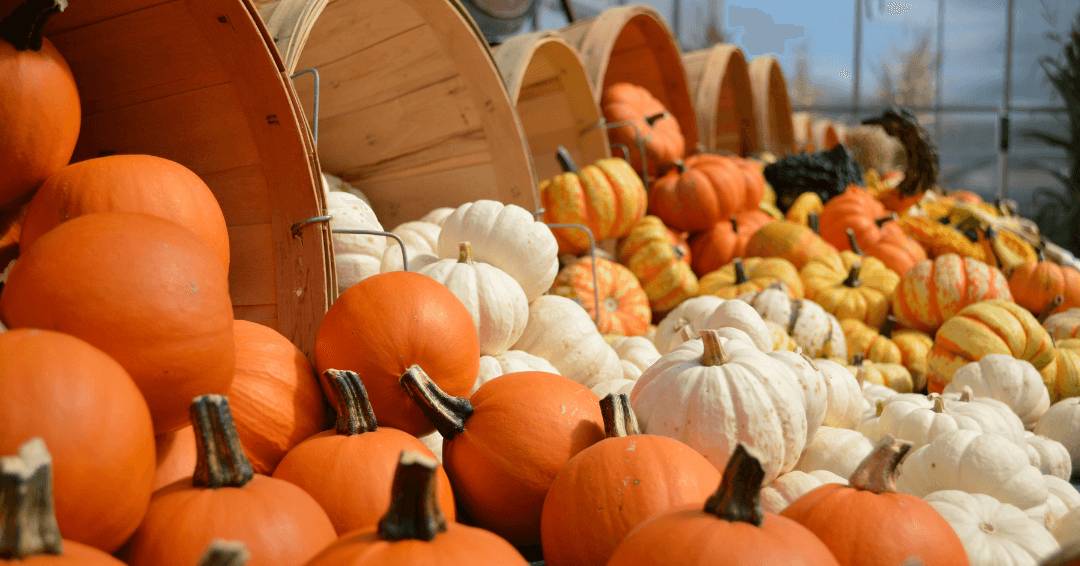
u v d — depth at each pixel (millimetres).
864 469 1151
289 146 1517
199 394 1094
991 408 2117
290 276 1584
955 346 2676
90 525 887
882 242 3777
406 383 1377
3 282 1403
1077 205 8906
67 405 869
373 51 2422
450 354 1456
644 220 3361
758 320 2088
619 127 3928
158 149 1608
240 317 1659
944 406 2098
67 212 1273
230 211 1618
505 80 2752
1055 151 11273
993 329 2635
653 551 893
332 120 2633
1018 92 11477
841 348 2764
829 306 3191
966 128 11758
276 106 1481
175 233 1122
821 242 3568
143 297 1039
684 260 3455
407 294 1467
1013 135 11500
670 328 2557
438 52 2402
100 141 1634
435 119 2541
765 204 4316
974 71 11672
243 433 1335
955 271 3033
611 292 2898
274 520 1002
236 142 1554
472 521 1468
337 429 1302
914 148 4539
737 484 911
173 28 1434
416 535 843
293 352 1461
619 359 2312
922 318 3086
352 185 2787
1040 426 2322
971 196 6055
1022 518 1498
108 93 1561
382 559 808
